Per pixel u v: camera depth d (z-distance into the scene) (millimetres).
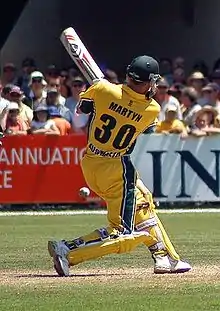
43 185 58344
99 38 89938
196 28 87062
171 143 58906
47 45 86375
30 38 85438
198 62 81125
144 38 89438
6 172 58125
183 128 59125
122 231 29812
